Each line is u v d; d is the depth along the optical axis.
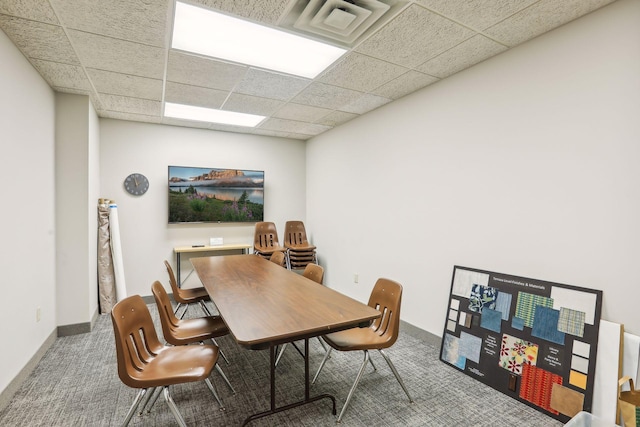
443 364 2.67
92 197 3.54
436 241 3.04
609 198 1.88
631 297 1.80
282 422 1.95
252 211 5.09
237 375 2.49
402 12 1.96
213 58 2.56
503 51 2.43
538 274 2.24
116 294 3.91
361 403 2.14
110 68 2.70
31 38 2.20
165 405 2.09
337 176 4.67
